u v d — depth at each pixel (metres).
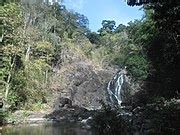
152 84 46.22
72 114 46.03
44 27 67.62
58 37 68.94
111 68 82.50
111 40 103.12
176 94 36.56
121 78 70.81
